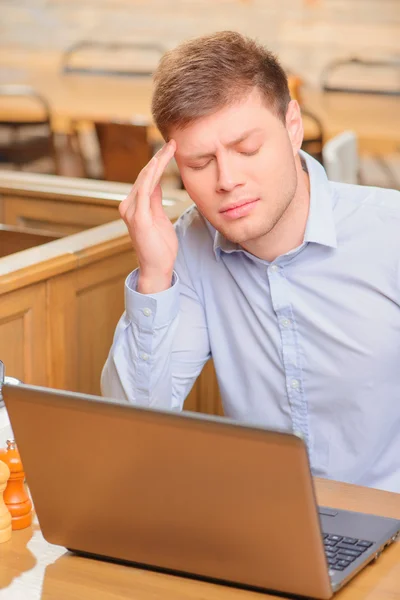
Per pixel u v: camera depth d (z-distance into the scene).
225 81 1.85
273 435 1.39
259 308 2.16
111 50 9.50
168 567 1.59
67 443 1.56
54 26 9.58
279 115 1.91
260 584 1.52
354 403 2.15
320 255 2.10
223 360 2.25
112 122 6.03
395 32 8.76
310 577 1.47
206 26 9.26
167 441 1.47
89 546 1.63
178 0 9.27
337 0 8.84
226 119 1.85
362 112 6.44
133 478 1.53
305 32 8.97
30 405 1.56
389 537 1.66
